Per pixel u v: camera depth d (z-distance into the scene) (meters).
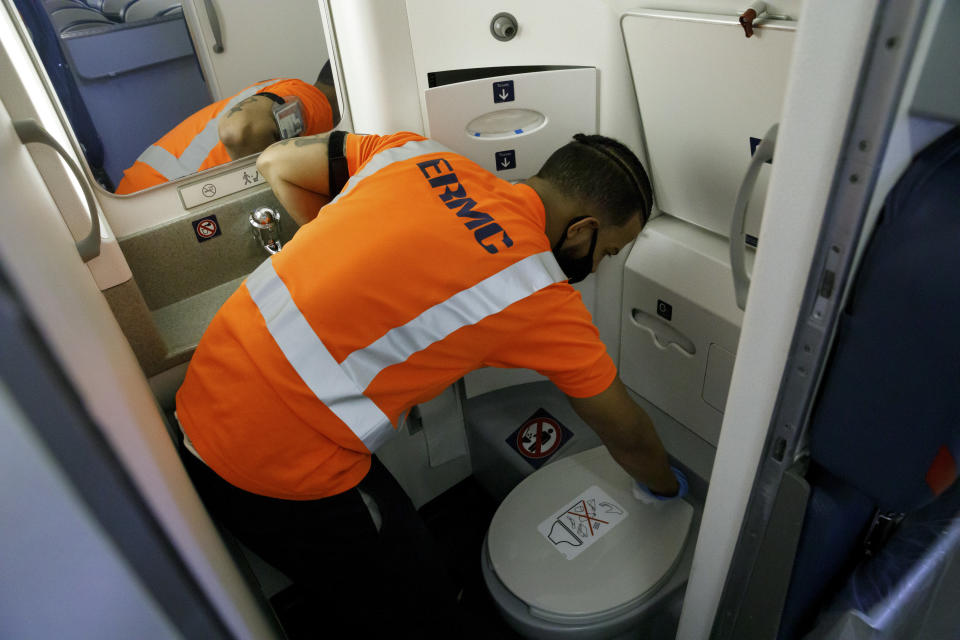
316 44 1.31
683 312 1.36
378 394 0.97
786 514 0.80
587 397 1.01
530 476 1.48
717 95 1.10
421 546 1.20
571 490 1.44
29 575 0.33
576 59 1.29
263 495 1.05
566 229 1.09
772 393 0.72
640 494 1.39
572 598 1.24
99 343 0.48
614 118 1.33
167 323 1.34
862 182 0.55
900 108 0.51
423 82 1.27
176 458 0.81
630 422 1.06
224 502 1.06
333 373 0.95
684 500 1.39
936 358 0.59
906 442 0.65
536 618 1.26
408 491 1.78
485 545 1.38
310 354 0.95
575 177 1.06
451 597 1.29
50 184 1.04
